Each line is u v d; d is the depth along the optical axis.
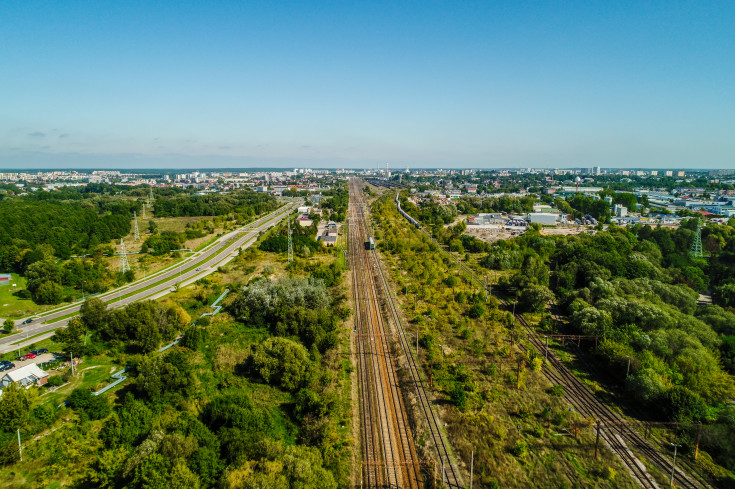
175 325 92.38
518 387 71.31
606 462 54.16
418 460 55.19
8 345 85.75
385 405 67.19
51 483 50.03
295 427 63.06
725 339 82.38
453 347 86.19
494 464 53.81
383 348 86.38
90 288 120.00
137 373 75.31
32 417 59.09
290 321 93.19
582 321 89.56
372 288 125.56
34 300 113.00
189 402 67.31
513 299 116.69
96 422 61.81
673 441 58.25
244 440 54.16
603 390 71.44
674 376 69.44
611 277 124.19
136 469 47.12
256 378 75.88
